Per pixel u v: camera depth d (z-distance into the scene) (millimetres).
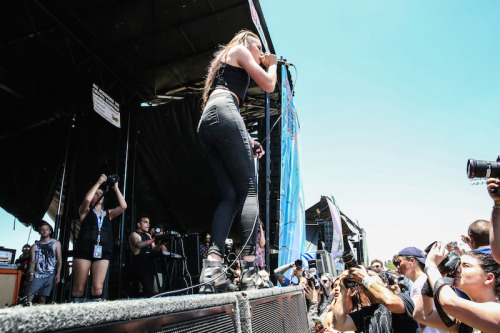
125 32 7898
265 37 8320
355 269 3184
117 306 780
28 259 5734
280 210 8141
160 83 9531
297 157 9570
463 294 2305
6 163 9539
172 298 1015
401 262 3766
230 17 7617
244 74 2320
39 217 8984
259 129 10164
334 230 14250
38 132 9719
